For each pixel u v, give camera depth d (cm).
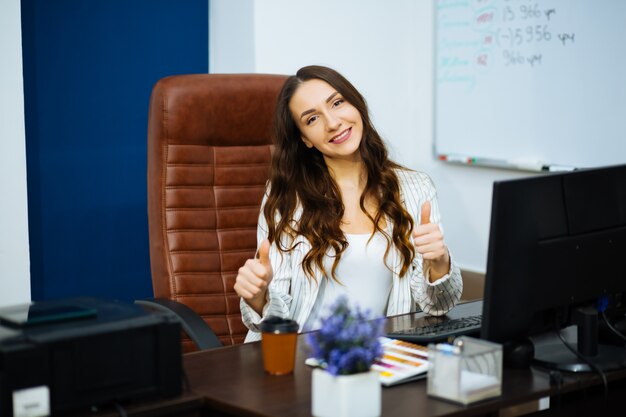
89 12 346
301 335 189
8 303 307
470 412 144
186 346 244
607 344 183
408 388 154
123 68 356
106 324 143
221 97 252
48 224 345
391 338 180
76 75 346
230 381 158
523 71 346
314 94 214
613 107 313
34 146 339
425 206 188
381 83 397
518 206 158
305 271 215
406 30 402
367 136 223
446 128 387
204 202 251
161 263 246
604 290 175
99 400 142
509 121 355
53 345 138
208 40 379
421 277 216
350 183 225
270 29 360
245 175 256
